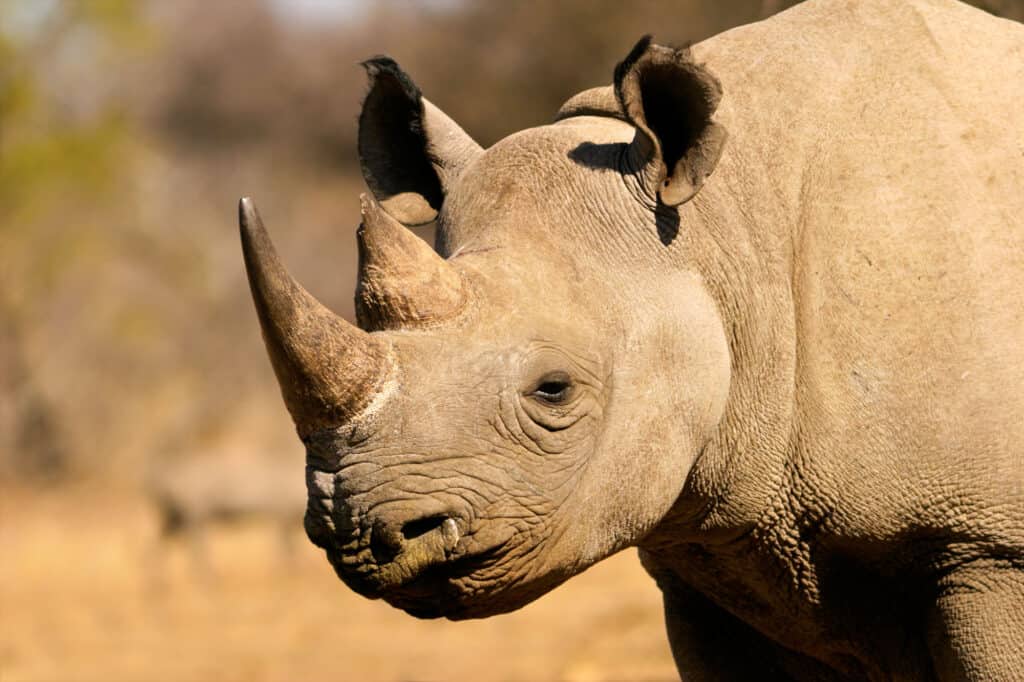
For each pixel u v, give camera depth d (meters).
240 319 107.12
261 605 57.00
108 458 99.50
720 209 15.78
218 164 130.12
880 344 15.38
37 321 102.06
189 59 151.38
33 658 45.22
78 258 101.19
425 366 13.91
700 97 15.03
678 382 15.16
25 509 86.38
